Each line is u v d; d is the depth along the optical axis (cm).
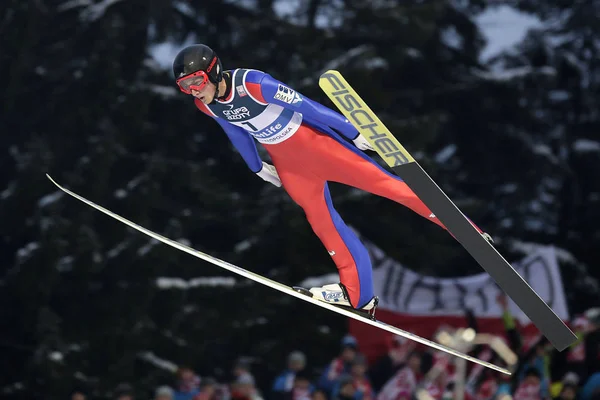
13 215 4200
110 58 4353
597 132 7056
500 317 3322
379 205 4656
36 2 4506
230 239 5016
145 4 4544
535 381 2814
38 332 3866
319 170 1514
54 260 3900
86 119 4394
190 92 1462
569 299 5847
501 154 6153
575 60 7056
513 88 5906
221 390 2906
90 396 3844
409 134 4697
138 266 4109
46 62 4638
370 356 3128
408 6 5112
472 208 5275
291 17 5450
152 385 4009
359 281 1541
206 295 4306
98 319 4012
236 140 1581
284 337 4462
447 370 2867
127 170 4550
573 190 6612
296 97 1441
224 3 5450
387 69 4694
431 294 3375
